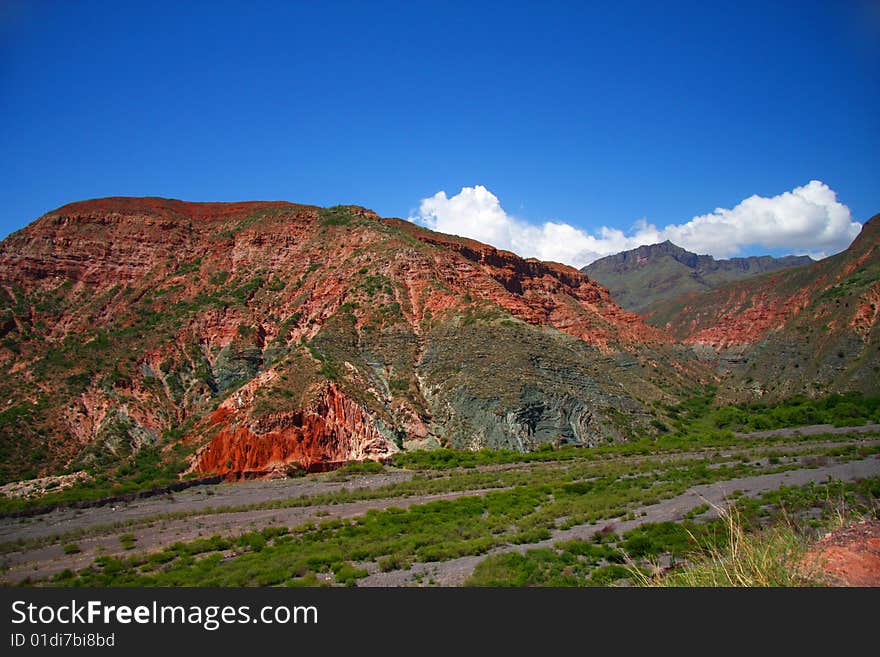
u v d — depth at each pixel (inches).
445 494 2080.5
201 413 3314.5
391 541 1349.7
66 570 1186.6
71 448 2970.0
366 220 5147.6
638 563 997.2
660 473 2220.7
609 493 1827.0
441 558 1166.3
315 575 1081.4
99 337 3740.2
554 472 2373.3
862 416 4040.4
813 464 2052.2
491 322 3858.3
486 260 6112.2
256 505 1967.3
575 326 6043.3
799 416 4229.8
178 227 4768.7
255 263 4650.6
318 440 2832.2
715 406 5428.2
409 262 4414.4
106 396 3277.6
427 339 3833.7
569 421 3289.9
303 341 3882.9
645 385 5280.5
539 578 936.3
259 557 1248.2
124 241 4517.7
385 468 2783.0
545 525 1421.0
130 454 2987.2
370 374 3452.3
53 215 4505.4
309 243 4840.1
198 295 4298.7
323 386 3019.2
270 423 2785.4
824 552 616.4
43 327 3838.6
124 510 2054.6
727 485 1756.9
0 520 1972.2
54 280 4180.6
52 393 3206.2
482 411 3179.1
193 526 1675.7
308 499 2041.1
